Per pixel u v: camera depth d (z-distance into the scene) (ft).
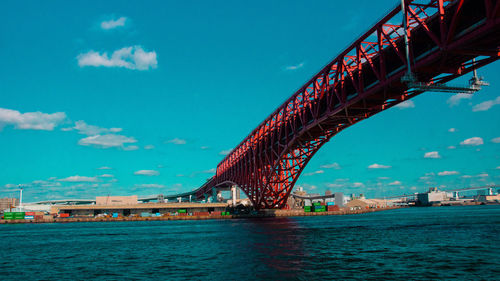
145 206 584.81
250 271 114.42
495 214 464.65
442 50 143.23
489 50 142.10
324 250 153.89
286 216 530.68
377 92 195.21
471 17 144.15
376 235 211.82
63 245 199.21
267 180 372.38
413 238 191.52
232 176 517.14
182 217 531.91
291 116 289.12
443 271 108.17
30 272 123.13
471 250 146.00
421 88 149.07
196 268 122.21
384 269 112.47
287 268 117.19
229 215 523.70
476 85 151.23
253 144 398.21
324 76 232.94
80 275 116.47
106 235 260.01
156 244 194.29
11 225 451.12
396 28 174.40
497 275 102.17
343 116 226.17
